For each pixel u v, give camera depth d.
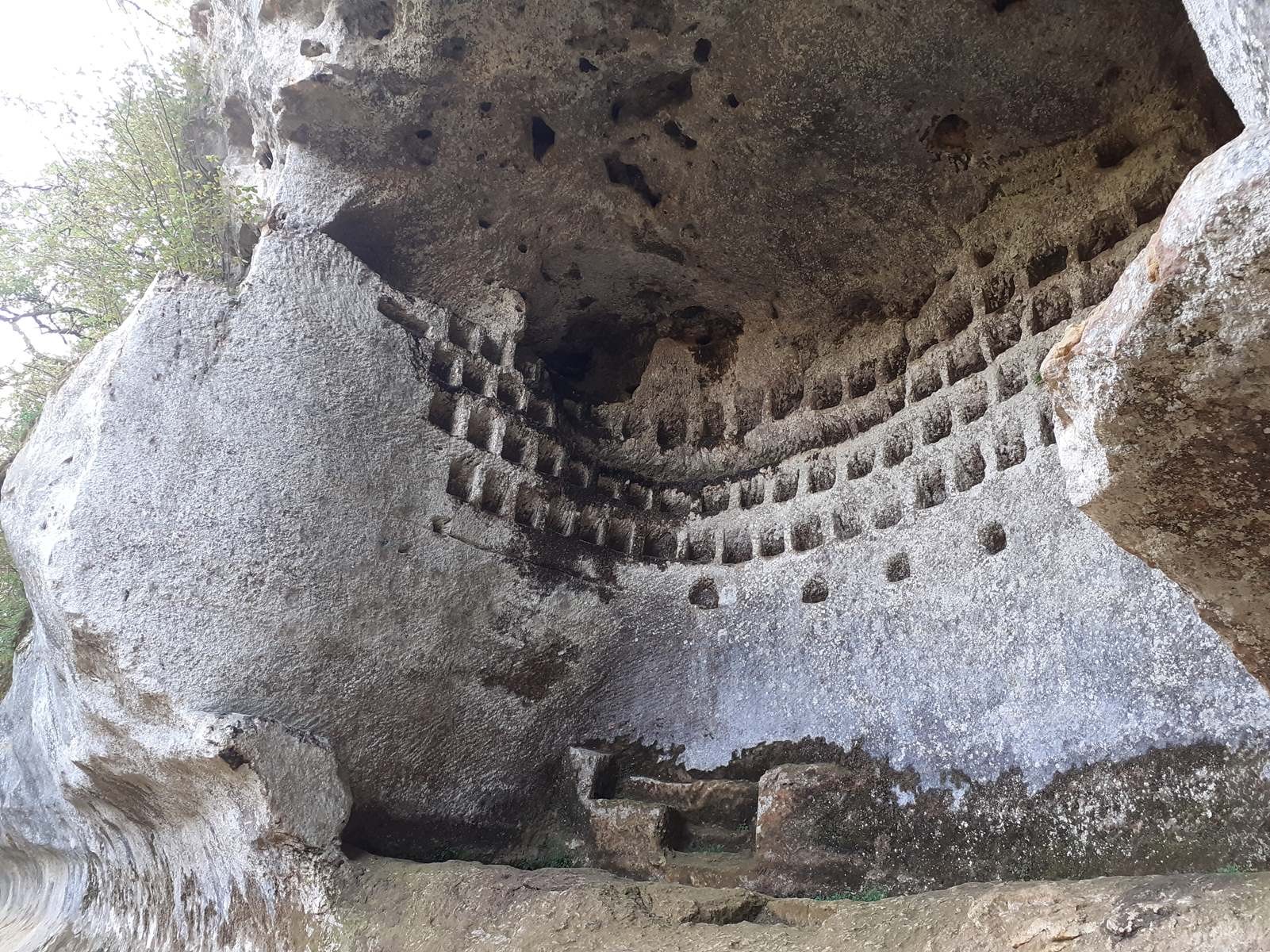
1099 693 5.06
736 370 8.45
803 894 5.76
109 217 8.61
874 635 6.54
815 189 7.00
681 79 6.70
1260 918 2.96
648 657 7.62
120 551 5.54
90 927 8.00
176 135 8.96
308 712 5.95
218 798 5.80
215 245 8.27
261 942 5.71
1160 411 2.40
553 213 7.46
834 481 7.41
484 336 7.60
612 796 7.05
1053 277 6.19
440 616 6.69
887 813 5.94
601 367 8.94
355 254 7.20
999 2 5.71
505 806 6.84
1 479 9.56
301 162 6.88
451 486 7.06
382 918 5.30
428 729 6.54
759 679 7.13
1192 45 5.57
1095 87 5.95
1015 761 5.40
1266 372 2.17
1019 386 6.19
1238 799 4.31
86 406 5.98
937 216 6.90
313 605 6.04
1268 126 2.10
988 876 5.30
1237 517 2.50
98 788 6.70
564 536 7.61
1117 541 2.78
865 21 5.88
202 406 5.95
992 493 6.05
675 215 7.48
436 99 6.77
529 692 7.12
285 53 6.79
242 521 5.88
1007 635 5.66
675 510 8.22
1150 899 3.33
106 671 5.67
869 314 7.71
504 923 4.93
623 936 4.61
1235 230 2.07
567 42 6.45
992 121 6.30
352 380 6.58
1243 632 2.76
